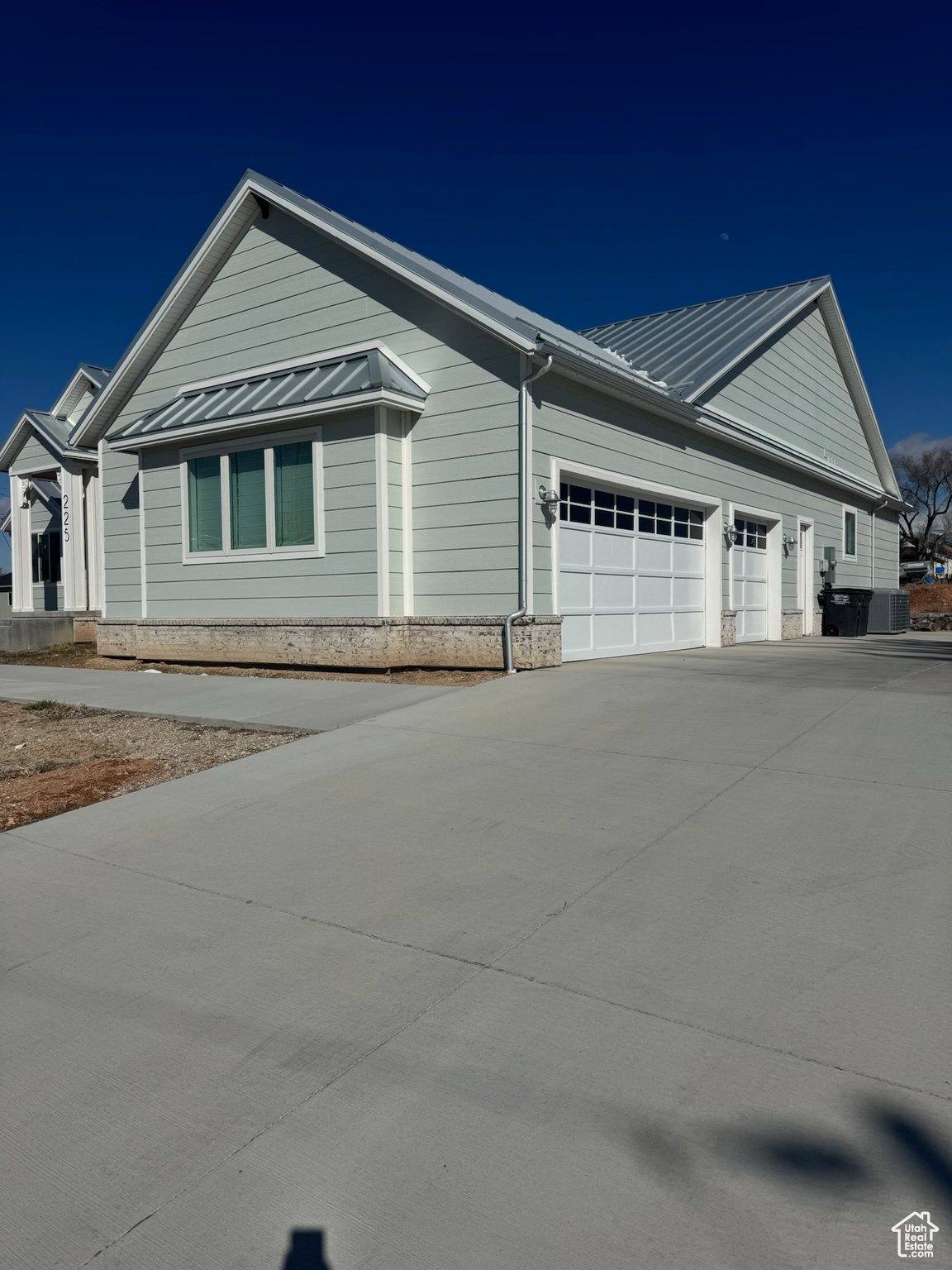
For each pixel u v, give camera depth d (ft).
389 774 19.13
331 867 14.37
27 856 15.74
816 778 17.30
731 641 48.83
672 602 43.98
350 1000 10.37
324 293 38.04
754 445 49.67
